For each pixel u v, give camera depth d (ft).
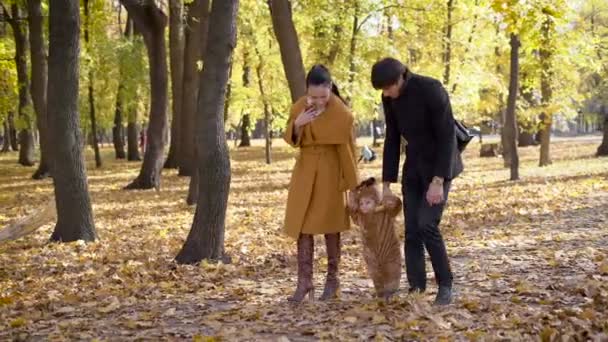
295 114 19.06
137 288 23.24
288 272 25.44
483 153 111.24
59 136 34.45
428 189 17.20
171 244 34.22
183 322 18.02
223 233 28.43
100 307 20.51
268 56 86.28
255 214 45.60
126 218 46.16
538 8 41.45
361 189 18.31
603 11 85.46
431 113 17.04
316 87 18.30
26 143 109.60
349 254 28.58
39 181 80.48
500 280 20.97
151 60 67.10
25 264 29.66
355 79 71.56
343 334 15.37
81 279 25.94
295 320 17.24
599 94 90.33
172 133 93.35
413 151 17.66
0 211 52.85
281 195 59.06
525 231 31.99
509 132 62.39
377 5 69.82
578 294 18.22
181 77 85.40
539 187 52.37
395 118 18.07
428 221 17.39
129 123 119.34
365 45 71.36
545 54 69.00
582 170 68.28
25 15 92.22
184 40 85.05
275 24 50.93
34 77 77.92
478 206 43.42
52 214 29.07
